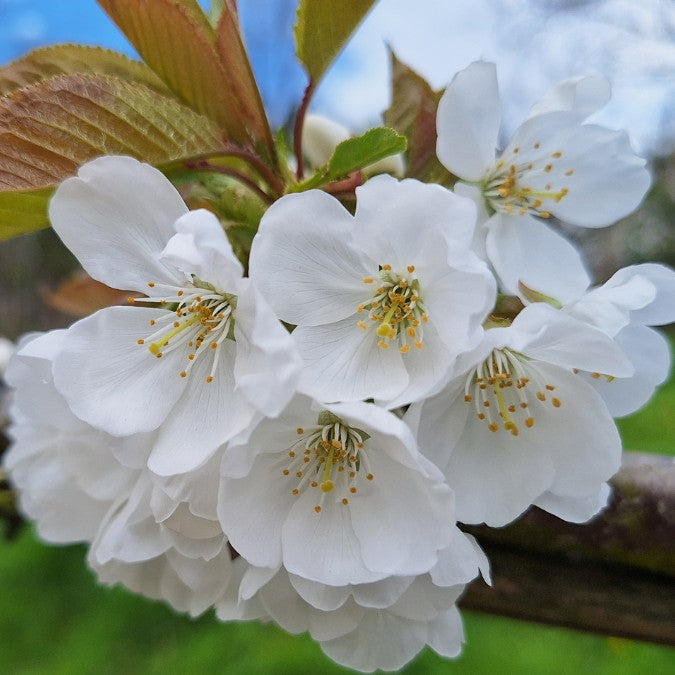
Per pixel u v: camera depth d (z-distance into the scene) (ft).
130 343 0.62
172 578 0.69
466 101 0.66
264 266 0.57
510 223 0.71
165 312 0.63
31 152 0.59
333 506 0.60
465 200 0.55
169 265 0.61
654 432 3.24
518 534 0.74
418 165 0.73
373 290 0.61
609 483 0.73
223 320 0.61
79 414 0.58
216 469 0.57
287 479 0.61
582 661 2.11
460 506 0.61
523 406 0.63
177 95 0.70
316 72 0.72
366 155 0.61
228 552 0.62
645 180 0.73
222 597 0.64
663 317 0.64
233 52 0.69
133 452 0.60
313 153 0.80
